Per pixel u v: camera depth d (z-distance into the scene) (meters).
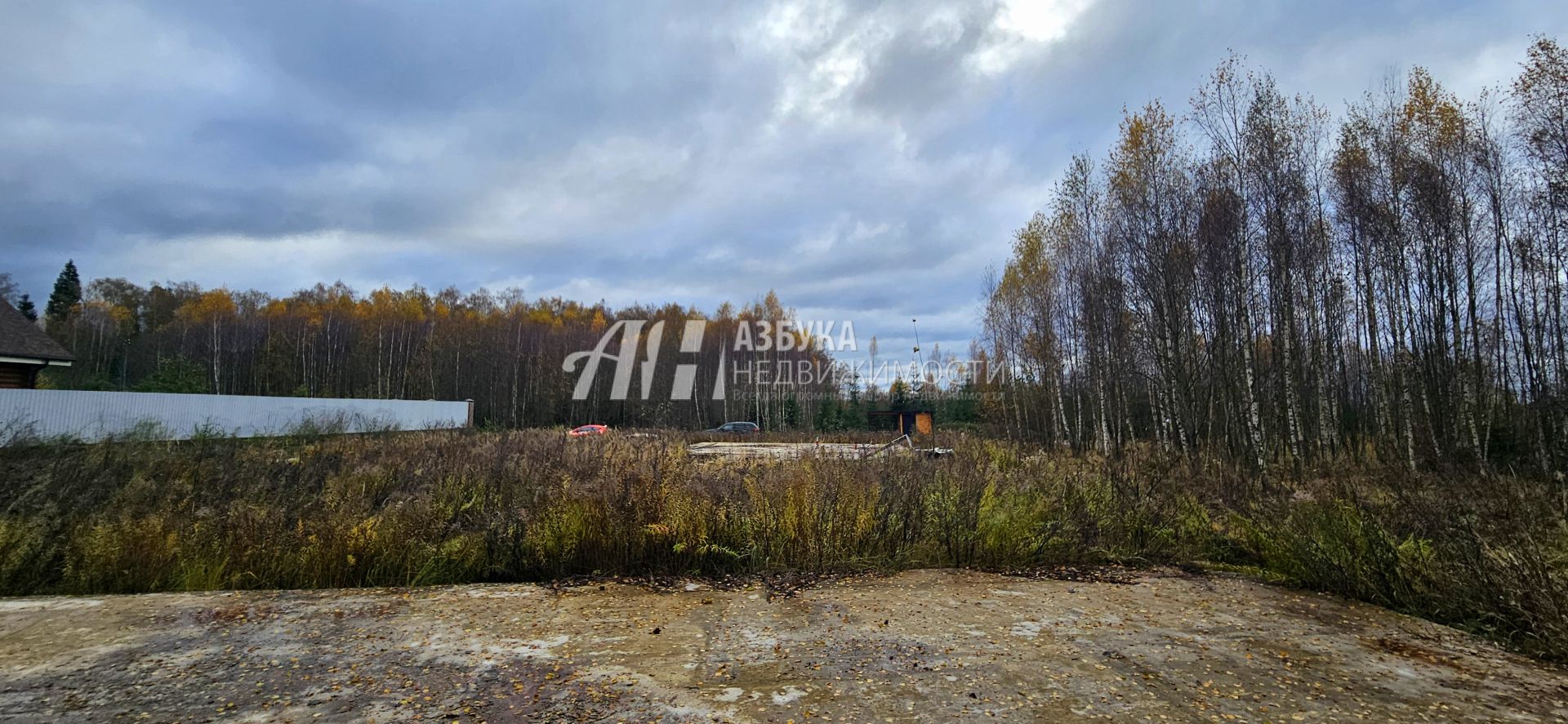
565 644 4.54
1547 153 15.33
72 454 10.59
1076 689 3.76
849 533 7.41
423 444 15.77
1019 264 28.66
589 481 8.24
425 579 6.48
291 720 3.31
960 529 7.57
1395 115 18.23
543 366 48.09
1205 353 19.97
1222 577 6.82
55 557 6.53
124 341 50.09
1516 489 7.14
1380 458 16.33
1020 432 26.89
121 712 3.40
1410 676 4.03
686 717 3.36
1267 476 12.02
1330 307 19.70
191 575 6.29
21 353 18.47
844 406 45.38
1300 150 18.72
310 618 5.13
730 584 6.40
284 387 45.22
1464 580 5.20
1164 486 9.20
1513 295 17.20
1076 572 7.00
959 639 4.69
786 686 3.78
